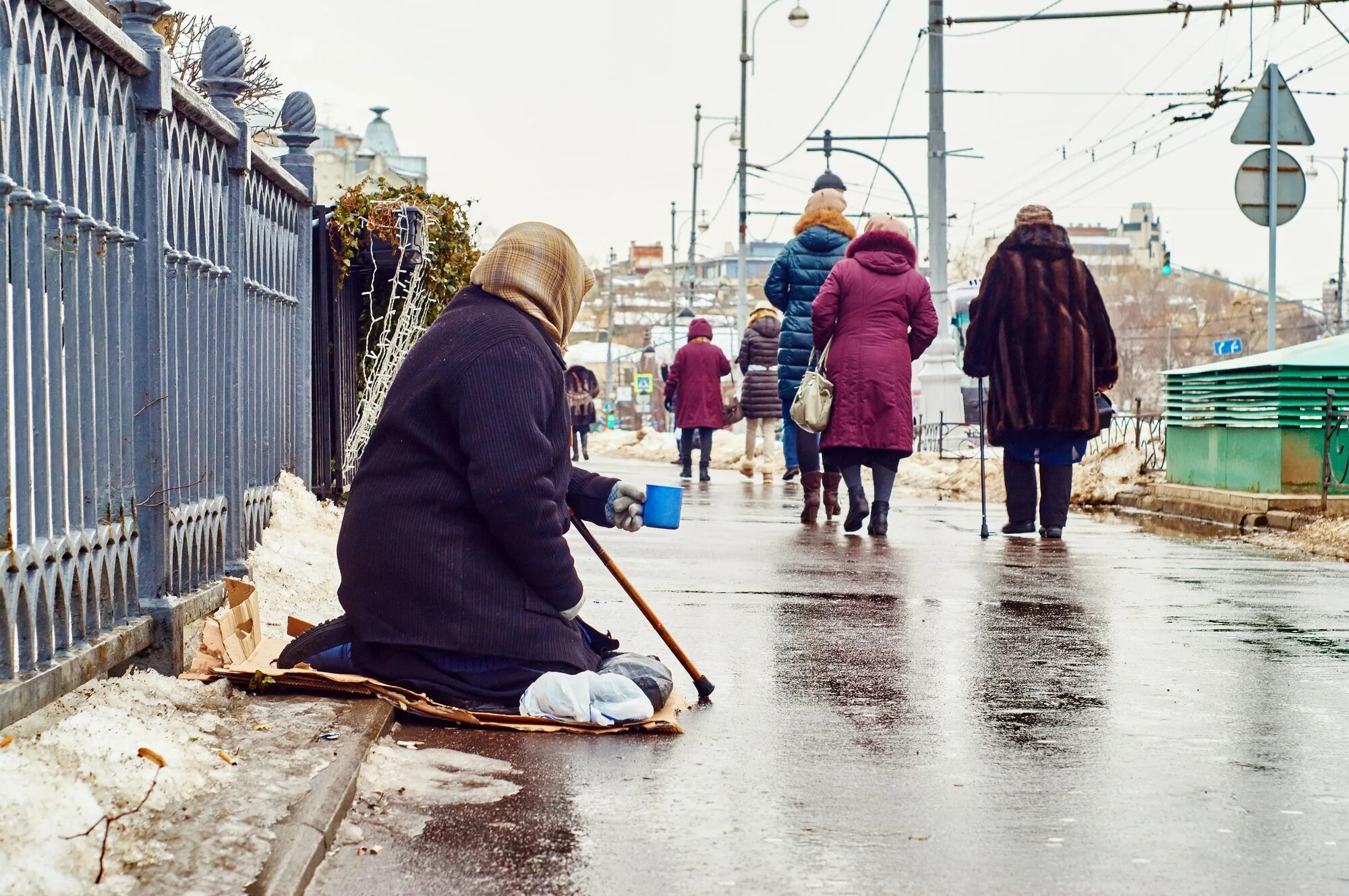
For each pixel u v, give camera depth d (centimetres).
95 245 412
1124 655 585
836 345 1098
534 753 405
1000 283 1091
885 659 568
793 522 1245
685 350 2005
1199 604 736
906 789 376
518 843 323
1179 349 10544
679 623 650
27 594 354
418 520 441
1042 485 1129
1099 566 908
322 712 408
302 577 635
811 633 628
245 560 607
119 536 423
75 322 392
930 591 775
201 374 526
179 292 494
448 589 439
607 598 724
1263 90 1714
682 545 1016
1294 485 1215
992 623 664
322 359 855
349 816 338
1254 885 304
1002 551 1003
